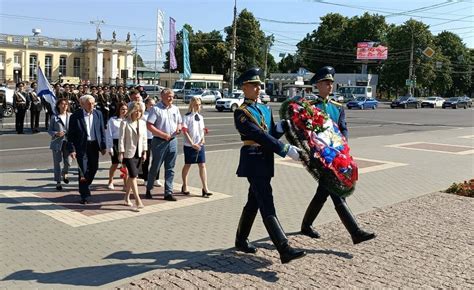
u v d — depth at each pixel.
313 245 6.05
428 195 9.09
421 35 83.19
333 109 6.12
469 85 103.38
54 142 8.83
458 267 5.32
